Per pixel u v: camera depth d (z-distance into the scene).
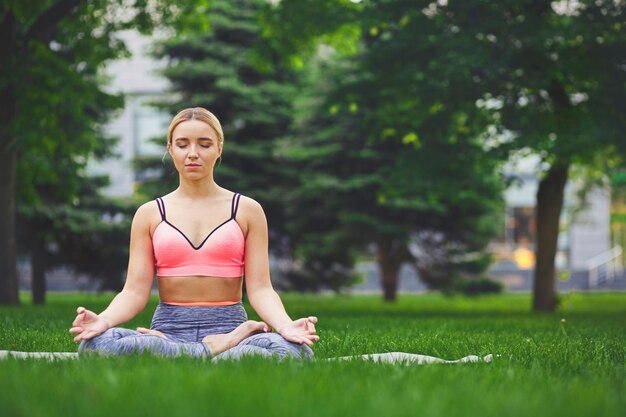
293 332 4.82
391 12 17.02
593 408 3.14
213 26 28.80
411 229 27.28
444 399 3.24
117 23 18.92
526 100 17.38
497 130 16.53
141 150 43.94
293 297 34.09
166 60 30.12
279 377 3.69
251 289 5.12
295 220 28.92
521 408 3.06
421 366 4.61
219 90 28.42
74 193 22.34
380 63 17.47
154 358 4.34
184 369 3.97
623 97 16.50
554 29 15.64
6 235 17.34
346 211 27.25
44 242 23.73
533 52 15.92
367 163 27.30
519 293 42.47
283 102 29.08
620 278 45.06
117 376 3.64
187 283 5.02
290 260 30.28
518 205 46.00
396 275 29.12
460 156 18.14
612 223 46.94
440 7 16.81
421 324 10.92
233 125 28.55
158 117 43.94
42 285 23.86
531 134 15.95
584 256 46.12
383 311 18.16
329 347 6.64
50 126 17.41
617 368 4.89
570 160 15.65
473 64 15.41
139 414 2.81
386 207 27.22
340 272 30.09
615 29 16.20
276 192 28.84
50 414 2.83
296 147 28.14
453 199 20.33
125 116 43.75
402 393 3.45
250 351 4.69
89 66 19.48
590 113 16.41
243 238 5.12
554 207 18.73
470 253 28.77
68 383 3.55
